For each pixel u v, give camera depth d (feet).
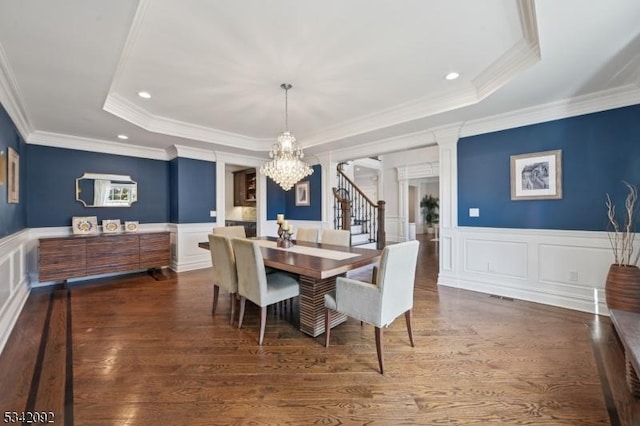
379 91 10.55
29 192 13.61
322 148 17.22
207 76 9.18
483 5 6.15
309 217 20.08
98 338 8.52
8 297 9.57
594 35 6.43
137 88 10.03
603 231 10.00
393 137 14.73
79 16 5.62
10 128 10.04
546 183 11.09
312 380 6.52
